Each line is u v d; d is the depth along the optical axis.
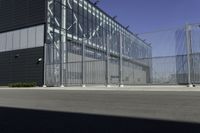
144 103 9.29
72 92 16.59
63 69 29.58
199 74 21.50
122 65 25.89
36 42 32.97
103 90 17.95
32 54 33.09
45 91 18.58
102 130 5.11
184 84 22.45
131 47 29.12
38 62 32.28
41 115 7.20
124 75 25.78
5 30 36.56
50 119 6.50
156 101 9.83
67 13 35.47
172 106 8.24
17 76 34.25
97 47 28.36
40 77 31.83
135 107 8.27
